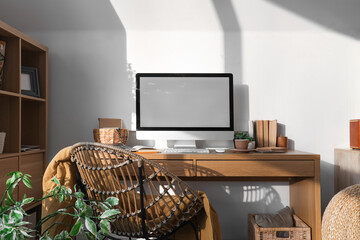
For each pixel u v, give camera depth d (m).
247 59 2.52
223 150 2.21
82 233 1.21
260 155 1.95
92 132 2.53
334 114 2.50
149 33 2.53
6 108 2.01
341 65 2.50
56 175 1.68
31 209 2.26
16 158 1.97
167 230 1.57
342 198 0.95
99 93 2.54
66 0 2.37
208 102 2.27
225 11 2.42
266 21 2.47
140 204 1.54
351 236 0.86
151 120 2.27
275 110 2.51
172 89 2.27
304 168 1.94
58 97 2.54
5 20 2.46
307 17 2.45
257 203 2.50
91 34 2.54
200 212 1.66
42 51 2.40
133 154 1.44
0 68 1.96
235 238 2.49
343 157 2.32
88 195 1.62
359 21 2.46
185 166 1.95
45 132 2.38
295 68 2.51
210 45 2.52
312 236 1.97
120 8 2.41
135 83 2.52
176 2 2.39
